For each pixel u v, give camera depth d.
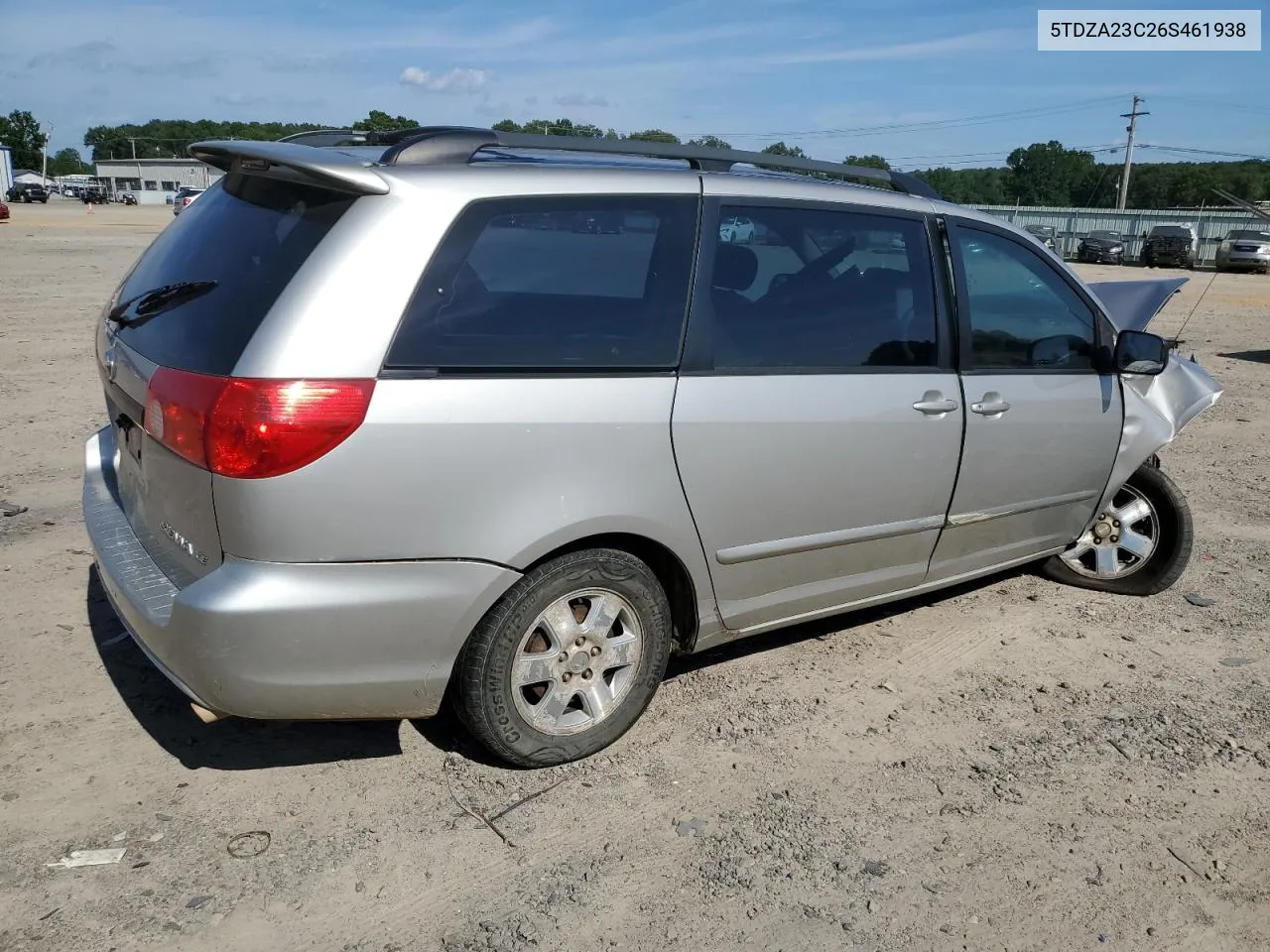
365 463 2.68
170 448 2.79
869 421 3.62
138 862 2.77
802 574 3.68
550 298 2.99
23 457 6.45
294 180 2.99
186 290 3.02
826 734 3.59
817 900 2.76
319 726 3.47
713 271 3.30
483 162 3.08
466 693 3.05
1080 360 4.44
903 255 3.81
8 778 3.09
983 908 2.77
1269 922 2.78
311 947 2.52
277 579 2.67
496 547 2.89
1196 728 3.73
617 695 3.34
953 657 4.23
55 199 97.75
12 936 2.49
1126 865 2.97
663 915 2.68
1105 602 4.88
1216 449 8.07
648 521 3.16
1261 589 5.08
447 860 2.85
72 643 3.96
